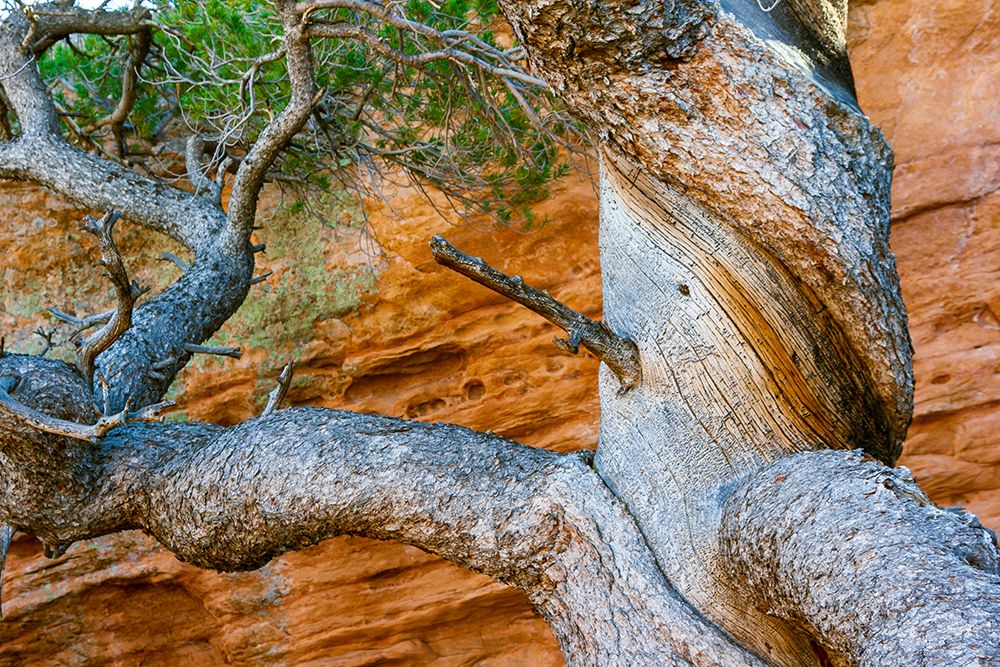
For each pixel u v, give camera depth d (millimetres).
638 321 3461
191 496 4004
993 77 7547
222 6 6031
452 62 5824
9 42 6262
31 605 8258
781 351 3311
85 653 8516
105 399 3547
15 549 8359
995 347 7645
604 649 3451
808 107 3055
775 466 3254
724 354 3336
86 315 8359
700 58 3012
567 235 7902
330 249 8234
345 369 8281
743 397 3355
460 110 6574
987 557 2719
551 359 8109
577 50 3031
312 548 8367
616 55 3012
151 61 7457
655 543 3504
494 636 8531
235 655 8484
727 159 3088
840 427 3398
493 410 8180
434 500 3760
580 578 3562
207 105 6516
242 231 5844
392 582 8391
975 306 7676
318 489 3828
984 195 7582
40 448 3932
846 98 3195
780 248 3176
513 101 6320
